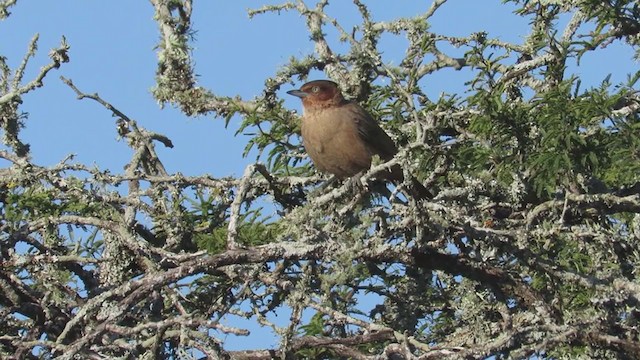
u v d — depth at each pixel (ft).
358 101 49.14
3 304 40.63
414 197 36.27
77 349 33.99
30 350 37.60
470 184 40.83
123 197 43.01
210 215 44.11
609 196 38.58
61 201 43.34
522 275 40.01
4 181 43.34
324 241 35.96
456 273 37.37
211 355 34.06
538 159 39.88
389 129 47.60
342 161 46.37
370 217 36.42
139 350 38.19
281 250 35.73
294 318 35.94
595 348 34.94
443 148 42.60
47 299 39.83
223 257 35.63
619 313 35.35
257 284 40.34
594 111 40.57
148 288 35.04
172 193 43.62
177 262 36.09
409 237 37.58
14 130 46.80
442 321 43.37
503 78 46.91
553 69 46.09
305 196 42.96
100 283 41.73
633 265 37.19
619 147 40.50
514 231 36.83
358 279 41.65
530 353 33.55
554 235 37.01
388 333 35.76
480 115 42.04
